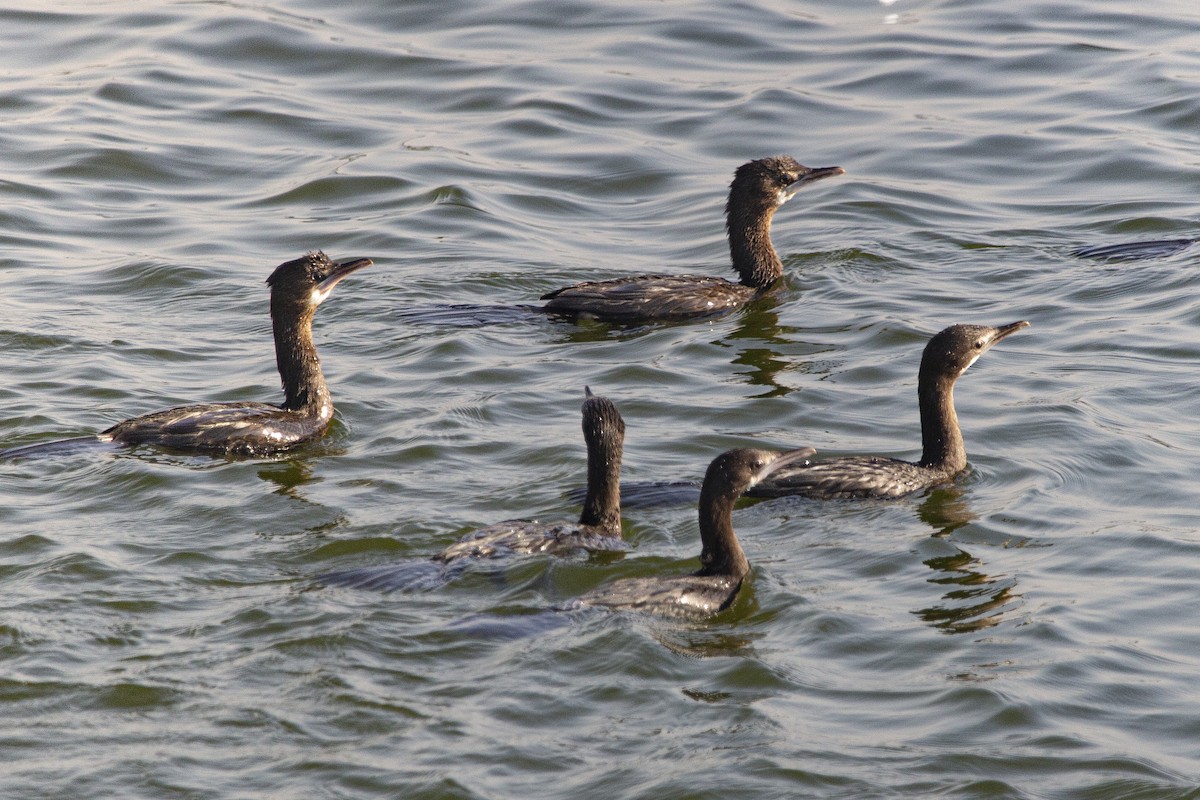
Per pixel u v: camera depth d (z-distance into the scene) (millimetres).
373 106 29375
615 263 23547
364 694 11109
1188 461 15820
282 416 16812
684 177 26578
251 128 28266
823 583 13250
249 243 23766
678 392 18172
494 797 10031
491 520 14383
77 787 10102
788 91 29703
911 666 11828
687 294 21297
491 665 11531
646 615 12359
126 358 19172
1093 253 22781
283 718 10852
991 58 30844
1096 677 11648
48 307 20844
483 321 20766
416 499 14938
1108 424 16812
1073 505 14906
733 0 34219
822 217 24828
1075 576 13383
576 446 16234
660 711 11070
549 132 28234
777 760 10477
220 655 11648
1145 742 10836
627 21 33125
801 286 22359
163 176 26328
